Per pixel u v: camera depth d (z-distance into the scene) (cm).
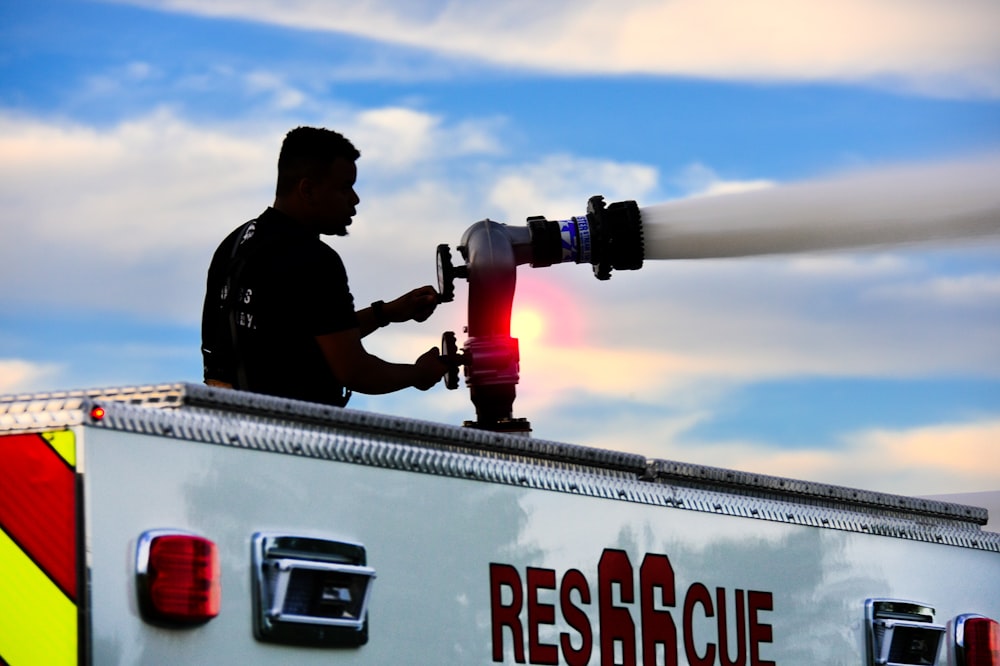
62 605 615
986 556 1155
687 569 902
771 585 957
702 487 934
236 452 675
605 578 847
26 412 631
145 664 626
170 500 646
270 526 682
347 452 723
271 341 957
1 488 629
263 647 669
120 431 634
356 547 716
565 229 1236
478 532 779
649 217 1311
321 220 1041
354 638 705
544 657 803
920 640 1071
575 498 839
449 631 755
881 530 1059
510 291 1186
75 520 618
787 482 988
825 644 992
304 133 1044
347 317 977
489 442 801
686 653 890
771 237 1407
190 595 635
